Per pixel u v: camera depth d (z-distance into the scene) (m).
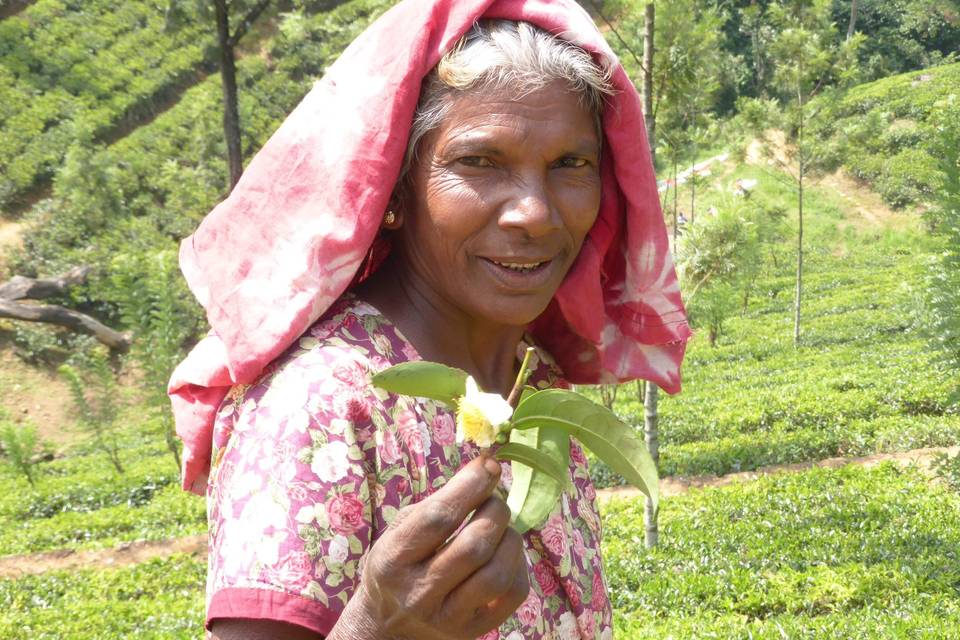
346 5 43.44
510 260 1.41
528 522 1.17
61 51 39.78
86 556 14.32
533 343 1.90
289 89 41.16
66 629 10.77
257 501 1.21
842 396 17.52
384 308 1.51
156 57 41.00
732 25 54.12
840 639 7.73
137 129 38.41
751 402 18.02
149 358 18.22
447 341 1.53
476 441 1.07
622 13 8.95
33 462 22.16
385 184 1.38
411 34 1.38
